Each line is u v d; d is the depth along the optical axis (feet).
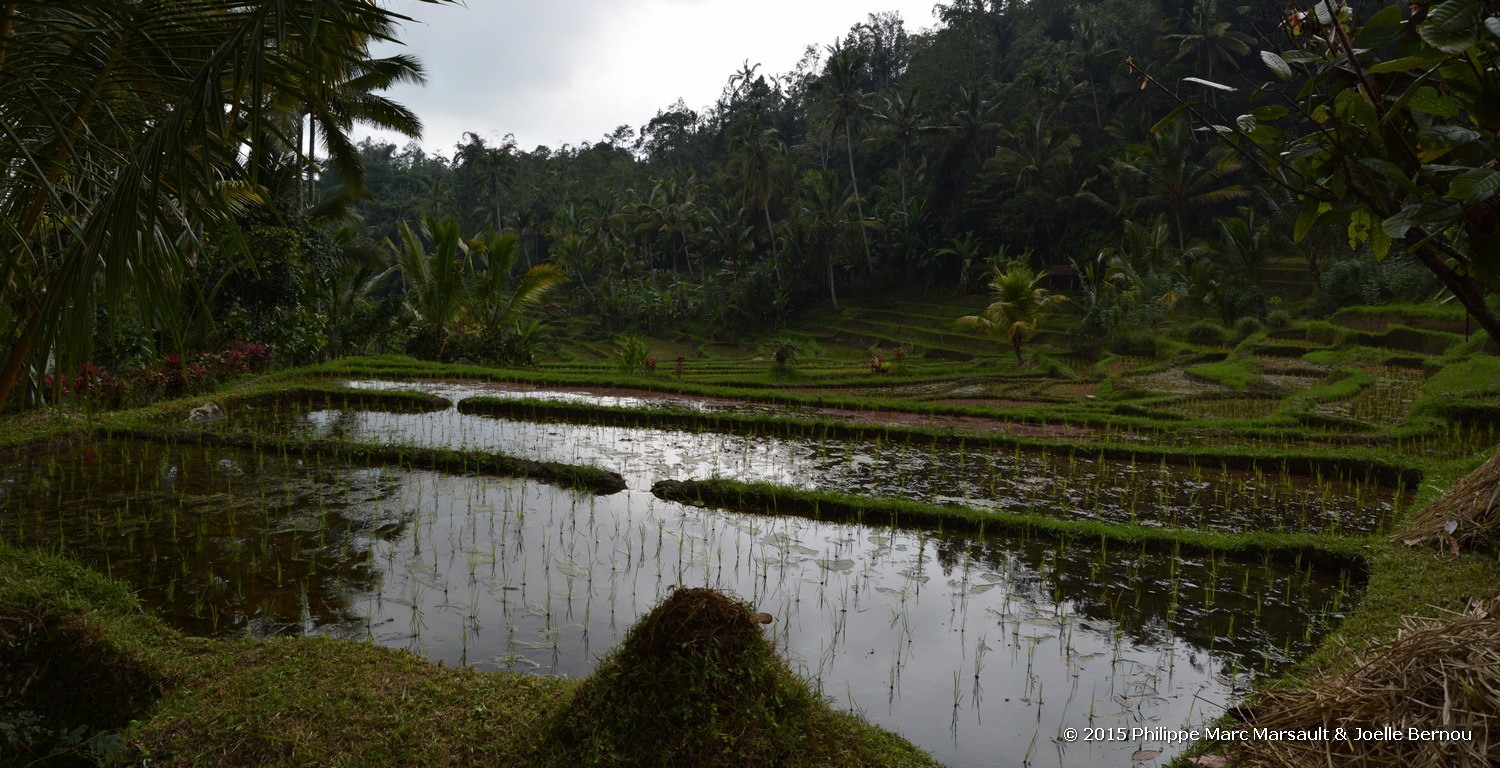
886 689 13.10
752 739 8.87
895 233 149.69
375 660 12.10
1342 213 5.81
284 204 57.41
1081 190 119.14
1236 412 45.62
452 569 17.70
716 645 9.23
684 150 224.74
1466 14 4.29
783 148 150.51
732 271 158.92
